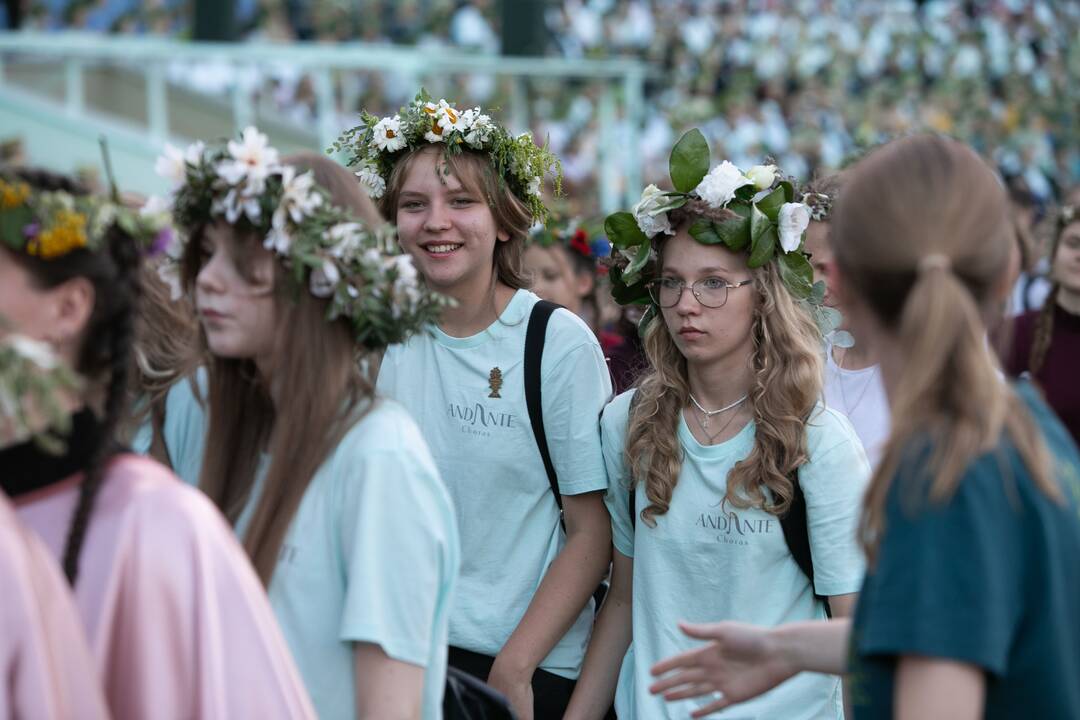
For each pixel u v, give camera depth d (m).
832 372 4.48
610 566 4.33
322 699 2.65
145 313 3.49
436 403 4.06
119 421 2.33
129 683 2.09
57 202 2.25
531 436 4.01
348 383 2.75
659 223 3.74
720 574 3.66
